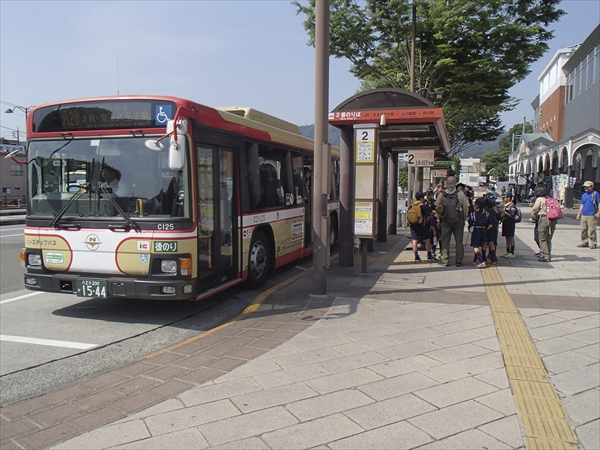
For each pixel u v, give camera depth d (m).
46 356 5.34
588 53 41.81
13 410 4.00
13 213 36.66
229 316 7.00
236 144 7.63
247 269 7.99
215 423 3.63
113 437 3.47
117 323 6.60
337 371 4.58
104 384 4.46
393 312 6.65
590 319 6.25
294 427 3.55
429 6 16.39
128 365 4.93
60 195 6.48
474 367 4.64
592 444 3.32
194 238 6.22
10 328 6.38
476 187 33.19
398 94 9.08
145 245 6.05
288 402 3.95
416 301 7.27
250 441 3.37
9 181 55.78
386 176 15.02
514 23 16.17
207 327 6.44
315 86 7.27
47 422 3.77
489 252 10.87
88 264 6.29
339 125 10.13
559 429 3.51
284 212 9.65
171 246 6.01
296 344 5.39
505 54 16.84
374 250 13.25
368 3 16.64
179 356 5.14
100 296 6.18
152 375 4.63
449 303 7.12
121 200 6.22
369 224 9.41
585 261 11.09
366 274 9.53
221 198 7.25
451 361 4.80
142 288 6.02
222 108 9.06
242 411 3.81
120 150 6.27
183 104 6.12
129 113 6.20
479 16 16.06
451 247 14.10
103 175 6.30
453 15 15.90
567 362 4.77
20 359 5.25
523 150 63.38
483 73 16.94
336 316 6.50
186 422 3.66
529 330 5.79
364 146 9.24
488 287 8.23
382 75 19.31
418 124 10.23
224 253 7.37
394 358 4.89
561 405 3.88
